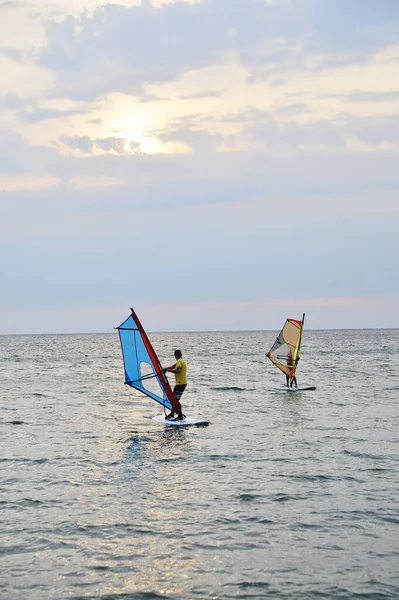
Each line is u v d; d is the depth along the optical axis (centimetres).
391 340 16050
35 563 867
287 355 3256
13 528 998
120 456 1512
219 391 3156
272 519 1040
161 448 1609
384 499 1148
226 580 818
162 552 905
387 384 3497
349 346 11400
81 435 1809
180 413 2059
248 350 9938
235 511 1082
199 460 1466
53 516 1054
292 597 771
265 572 841
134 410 2386
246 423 2038
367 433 1830
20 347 12588
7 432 1862
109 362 6462
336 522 1026
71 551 908
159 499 1149
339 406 2473
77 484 1252
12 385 3588
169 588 796
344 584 805
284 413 2277
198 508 1098
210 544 934
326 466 1402
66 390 3250
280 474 1330
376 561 874
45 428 1939
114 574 835
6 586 799
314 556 892
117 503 1126
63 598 768
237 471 1358
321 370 4781
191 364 5881
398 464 1420
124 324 2000
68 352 9569
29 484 1252
